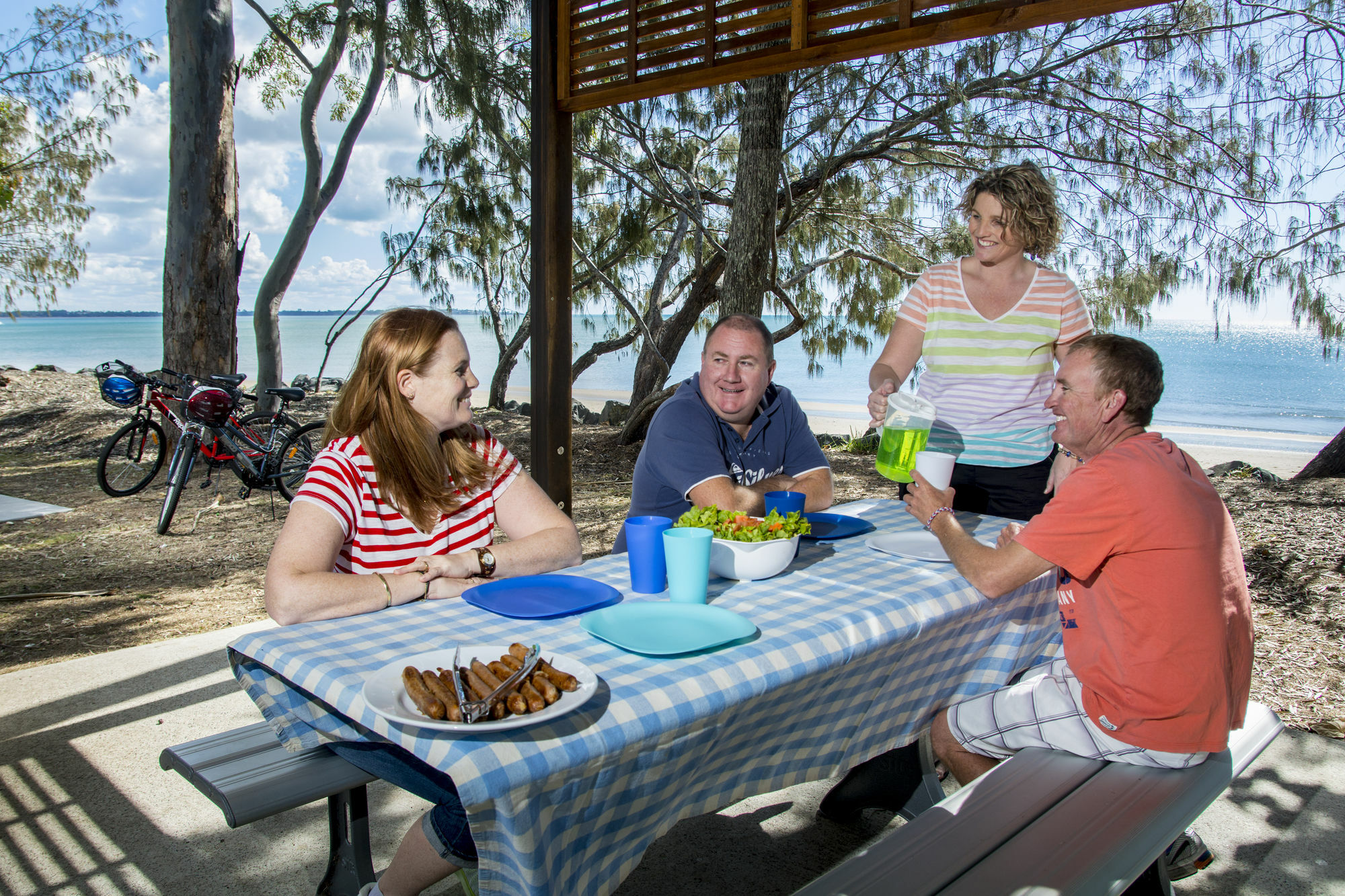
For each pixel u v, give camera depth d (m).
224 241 7.92
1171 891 1.73
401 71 8.19
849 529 2.14
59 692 2.98
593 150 8.44
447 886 1.94
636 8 3.16
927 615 1.58
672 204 8.07
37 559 5.06
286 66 10.15
